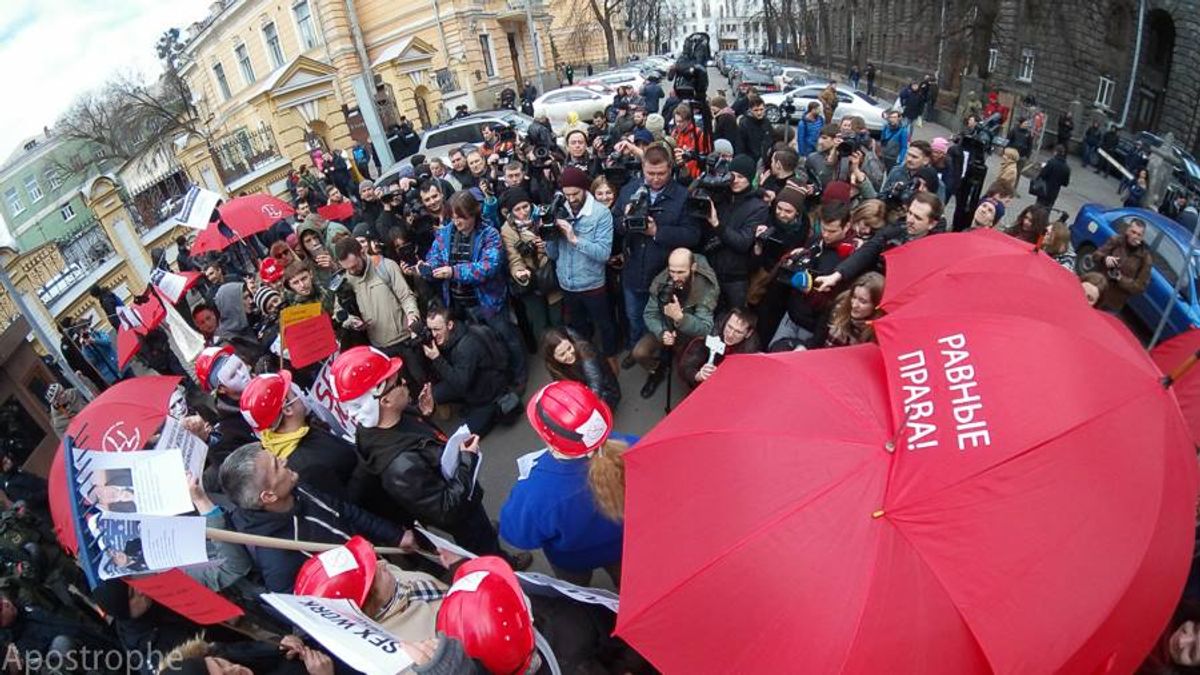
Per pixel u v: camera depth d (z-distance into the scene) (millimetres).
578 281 4391
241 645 1876
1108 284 4730
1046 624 1284
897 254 2963
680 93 5105
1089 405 1533
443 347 4199
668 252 4078
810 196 4695
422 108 22453
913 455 1531
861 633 1320
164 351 6176
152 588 1697
